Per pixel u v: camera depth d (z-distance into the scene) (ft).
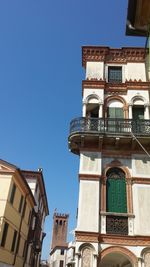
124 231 51.06
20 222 93.76
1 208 74.84
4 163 81.15
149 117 63.21
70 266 74.59
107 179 56.70
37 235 133.08
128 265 55.01
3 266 77.51
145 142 57.52
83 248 49.24
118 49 72.74
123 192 55.42
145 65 70.79
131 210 53.01
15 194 84.84
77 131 58.08
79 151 61.16
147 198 53.57
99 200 53.83
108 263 61.72
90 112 66.18
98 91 66.69
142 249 48.88
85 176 55.72
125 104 65.82
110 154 58.65
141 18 42.06
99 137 57.16
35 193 118.93
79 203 53.06
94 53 72.84
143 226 50.83
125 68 71.41
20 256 98.02
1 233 73.26
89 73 70.08
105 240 50.06
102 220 52.11
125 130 58.39
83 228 50.70
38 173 120.37
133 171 56.39
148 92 66.39
